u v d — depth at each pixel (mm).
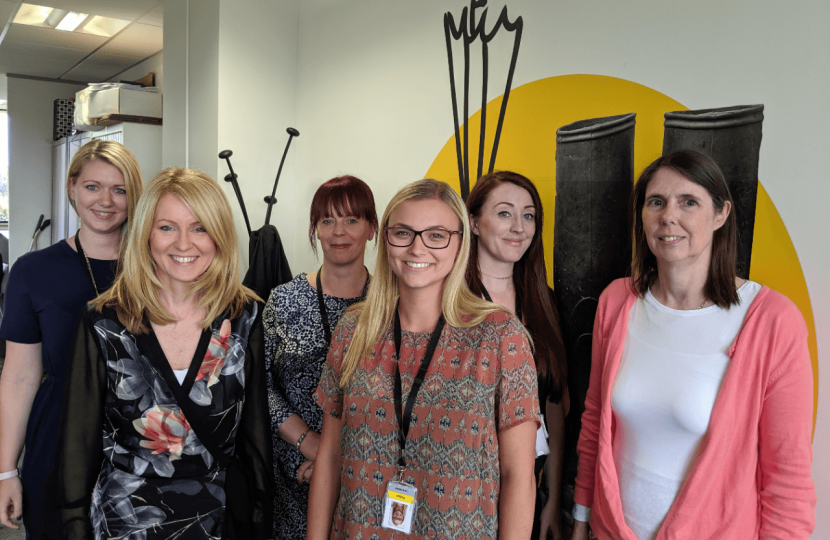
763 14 1685
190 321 1544
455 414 1277
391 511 1280
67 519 1393
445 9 2715
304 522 1971
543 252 2139
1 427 1852
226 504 1561
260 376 1657
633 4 1987
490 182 2072
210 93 3527
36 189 7566
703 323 1435
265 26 3605
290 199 3771
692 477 1356
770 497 1313
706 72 1811
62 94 7652
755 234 1720
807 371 1308
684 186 1442
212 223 1499
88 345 1461
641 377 1483
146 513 1465
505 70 2430
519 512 1290
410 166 2934
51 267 1881
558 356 2100
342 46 3352
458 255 1381
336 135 3424
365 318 1444
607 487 1501
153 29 5027
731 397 1341
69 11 4582
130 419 1458
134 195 1961
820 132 1583
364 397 1365
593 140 2088
